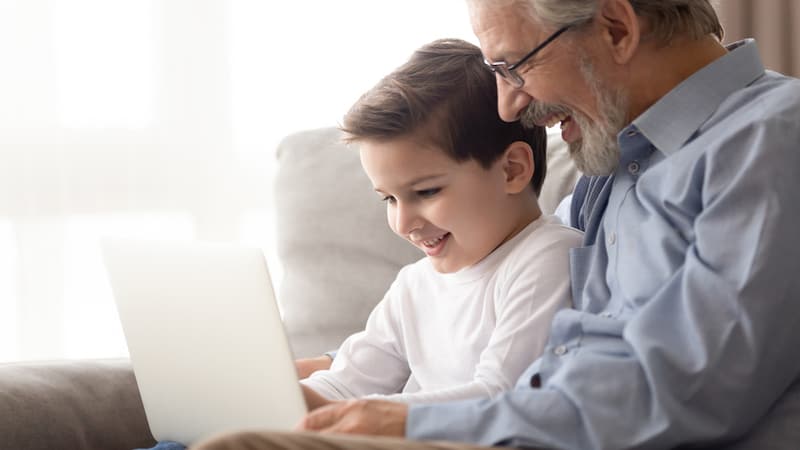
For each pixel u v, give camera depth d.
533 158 1.53
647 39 1.36
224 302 1.24
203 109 2.89
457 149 1.45
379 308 1.65
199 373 1.32
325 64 2.98
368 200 1.90
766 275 1.12
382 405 1.16
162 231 2.87
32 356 2.75
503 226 1.50
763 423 1.18
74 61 2.78
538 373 1.24
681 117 1.33
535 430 1.09
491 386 1.35
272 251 2.97
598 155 1.38
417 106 1.45
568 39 1.34
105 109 2.80
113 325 2.82
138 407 1.64
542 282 1.42
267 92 2.95
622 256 1.33
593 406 1.09
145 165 2.84
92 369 1.63
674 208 1.28
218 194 2.91
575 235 1.49
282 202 1.96
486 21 1.37
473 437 1.11
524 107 1.42
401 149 1.45
